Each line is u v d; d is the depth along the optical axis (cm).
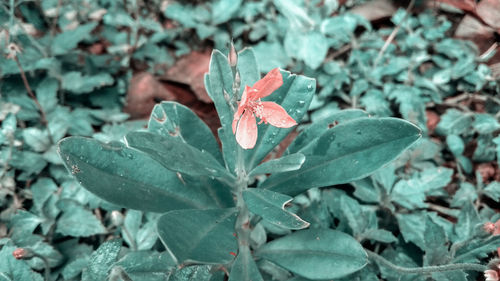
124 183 21
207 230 19
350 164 20
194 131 23
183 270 22
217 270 23
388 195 27
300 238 22
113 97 33
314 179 21
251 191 20
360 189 27
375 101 33
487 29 35
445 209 28
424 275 23
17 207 28
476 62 34
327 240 21
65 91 33
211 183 23
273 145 22
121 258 23
